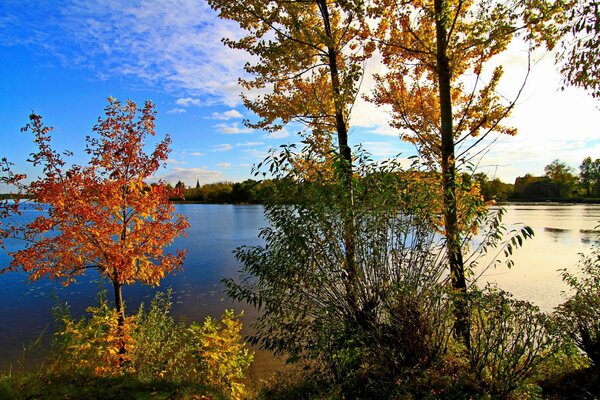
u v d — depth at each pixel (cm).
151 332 654
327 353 406
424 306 420
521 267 1961
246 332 1152
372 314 412
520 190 7812
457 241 442
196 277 1992
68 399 413
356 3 621
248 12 695
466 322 410
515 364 382
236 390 573
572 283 607
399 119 747
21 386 434
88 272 2156
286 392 447
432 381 383
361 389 400
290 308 419
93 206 697
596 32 416
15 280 1989
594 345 494
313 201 408
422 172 475
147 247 730
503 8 575
